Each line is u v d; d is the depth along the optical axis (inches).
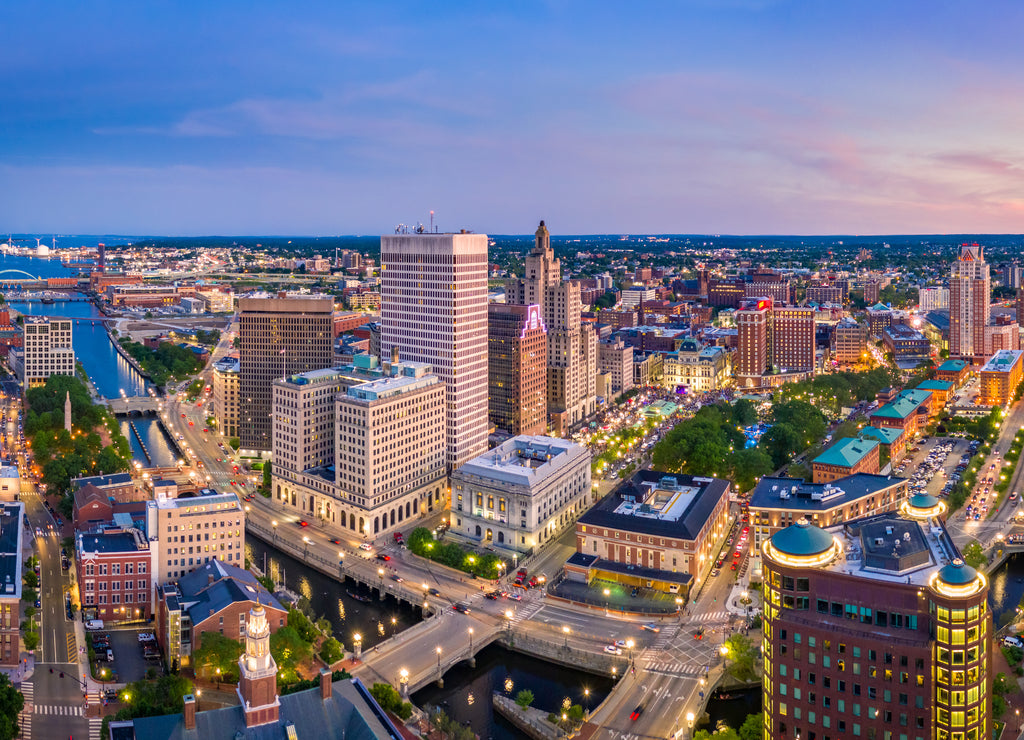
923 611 7258.9
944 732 7140.8
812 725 7647.6
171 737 7731.3
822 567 7751.0
